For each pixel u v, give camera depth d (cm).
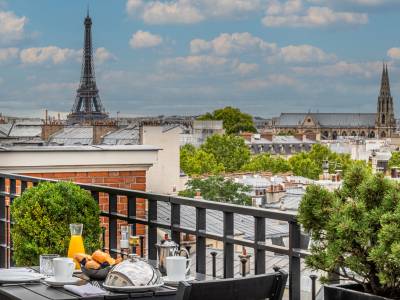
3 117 7275
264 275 370
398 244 332
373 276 362
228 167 14562
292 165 14962
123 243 528
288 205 5744
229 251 524
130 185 1102
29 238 685
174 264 487
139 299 451
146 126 5531
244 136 19025
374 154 13650
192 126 18512
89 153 1071
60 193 691
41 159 1047
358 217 358
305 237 468
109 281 462
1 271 526
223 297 355
